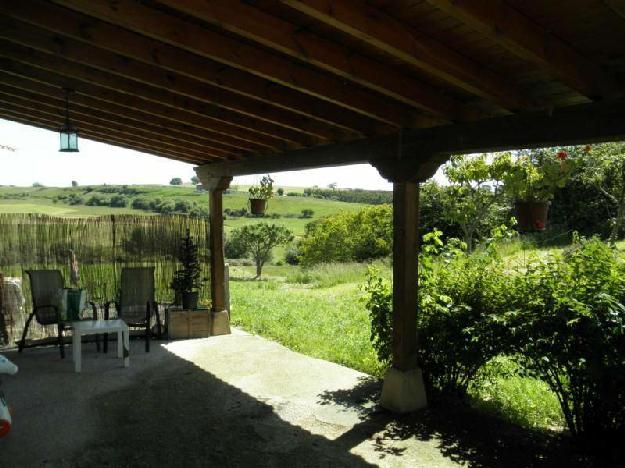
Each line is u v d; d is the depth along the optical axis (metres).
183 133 5.67
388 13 2.30
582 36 2.39
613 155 6.76
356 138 4.45
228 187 7.08
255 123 4.68
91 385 4.79
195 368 5.34
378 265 14.16
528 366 3.49
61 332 5.66
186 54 3.21
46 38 3.15
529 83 3.10
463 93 3.37
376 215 18.58
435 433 3.69
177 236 7.51
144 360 5.64
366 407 4.21
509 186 4.71
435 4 1.89
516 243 10.10
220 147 6.15
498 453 3.37
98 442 3.56
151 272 6.56
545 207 4.65
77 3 2.32
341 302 9.38
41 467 3.19
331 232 18.89
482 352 3.74
